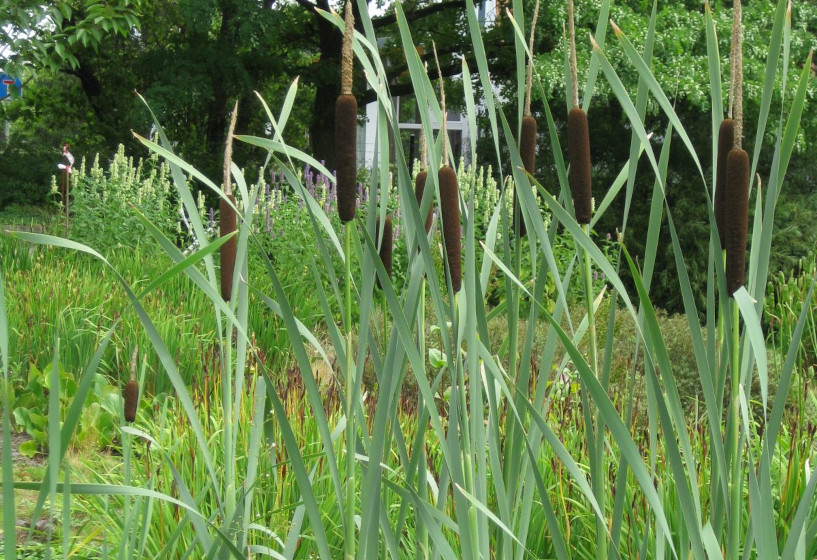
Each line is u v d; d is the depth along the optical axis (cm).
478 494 133
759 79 1267
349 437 123
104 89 2156
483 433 132
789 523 253
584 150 130
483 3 1681
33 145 2184
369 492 122
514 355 142
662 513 110
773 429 113
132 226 901
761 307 119
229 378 153
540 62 1320
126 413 153
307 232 818
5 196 1920
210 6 1605
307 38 2028
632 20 1295
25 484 106
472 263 124
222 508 154
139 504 172
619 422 109
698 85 1246
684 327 589
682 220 1289
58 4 757
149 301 589
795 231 1173
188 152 1964
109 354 509
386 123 122
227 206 153
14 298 586
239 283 151
